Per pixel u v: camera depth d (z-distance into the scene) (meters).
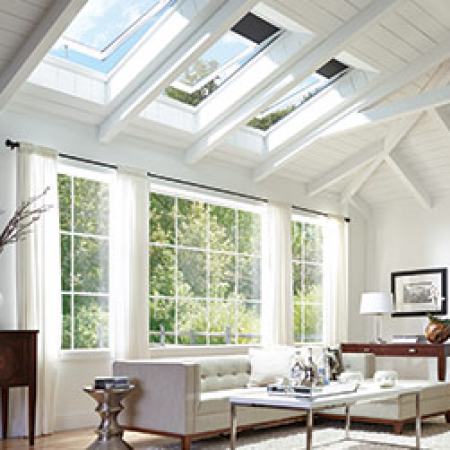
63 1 4.88
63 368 6.04
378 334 9.11
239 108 7.02
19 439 5.46
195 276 7.67
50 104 6.07
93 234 6.60
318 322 9.27
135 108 6.27
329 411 6.32
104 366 6.39
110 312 6.56
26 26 5.10
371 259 9.88
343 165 8.86
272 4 5.75
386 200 9.80
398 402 5.93
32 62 5.26
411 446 5.35
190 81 6.84
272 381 6.36
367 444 5.39
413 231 9.54
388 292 9.69
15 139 5.86
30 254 5.75
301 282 9.09
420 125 8.20
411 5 6.21
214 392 5.71
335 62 7.05
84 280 6.46
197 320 7.62
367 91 7.32
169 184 7.23
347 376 6.18
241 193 8.07
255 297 8.43
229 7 5.54
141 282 6.66
